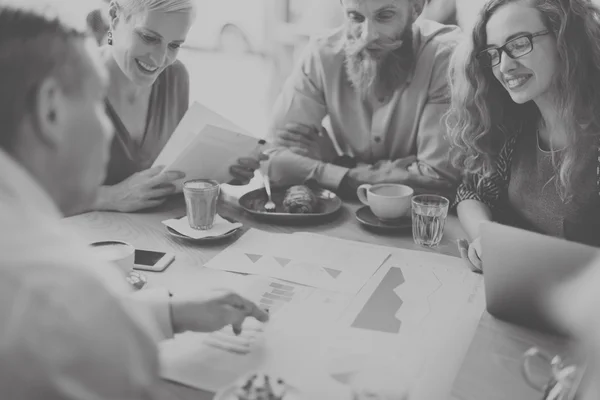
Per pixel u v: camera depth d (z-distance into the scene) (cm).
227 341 88
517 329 91
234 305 90
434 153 170
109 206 145
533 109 149
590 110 136
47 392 43
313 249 124
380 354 85
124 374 46
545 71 134
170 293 94
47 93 52
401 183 164
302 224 140
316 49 187
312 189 160
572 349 76
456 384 76
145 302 87
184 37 154
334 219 144
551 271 84
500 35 134
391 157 188
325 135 195
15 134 52
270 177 171
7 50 51
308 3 314
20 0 54
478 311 98
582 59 132
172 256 118
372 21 170
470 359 82
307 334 90
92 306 45
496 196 154
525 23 131
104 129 60
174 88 181
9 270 44
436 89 175
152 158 179
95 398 45
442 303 101
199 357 84
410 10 173
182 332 88
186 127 153
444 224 132
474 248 117
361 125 188
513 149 152
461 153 156
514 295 90
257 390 69
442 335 91
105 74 60
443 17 255
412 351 86
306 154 180
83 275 46
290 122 187
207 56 344
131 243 126
